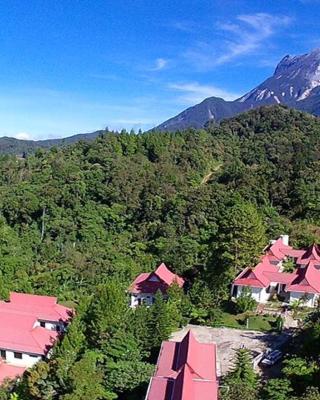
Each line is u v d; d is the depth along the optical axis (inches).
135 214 4284.0
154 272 2581.2
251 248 2412.6
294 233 3238.2
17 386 1699.1
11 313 2151.8
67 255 3649.1
